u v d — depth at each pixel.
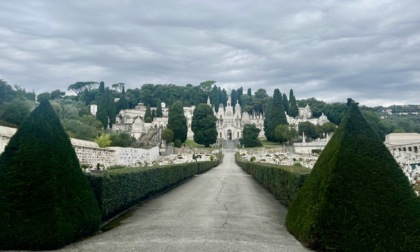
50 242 9.35
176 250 9.14
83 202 10.79
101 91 196.12
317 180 10.29
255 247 9.59
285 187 17.78
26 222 9.43
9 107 68.25
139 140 126.50
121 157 69.94
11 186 9.79
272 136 162.75
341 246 8.78
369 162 9.39
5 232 9.34
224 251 9.10
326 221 9.10
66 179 10.37
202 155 115.38
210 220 13.54
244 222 13.34
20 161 10.10
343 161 9.50
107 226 12.94
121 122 192.88
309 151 131.25
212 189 26.55
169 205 18.25
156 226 12.41
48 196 9.73
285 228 12.51
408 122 181.62
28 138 10.48
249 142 157.88
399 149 92.69
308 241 9.45
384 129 146.50
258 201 19.88
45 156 10.23
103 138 79.12
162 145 136.50
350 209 8.94
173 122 147.62
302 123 168.50
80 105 158.12
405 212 8.66
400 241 8.37
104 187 13.11
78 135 78.62
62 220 9.66
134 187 17.83
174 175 29.64
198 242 9.96
